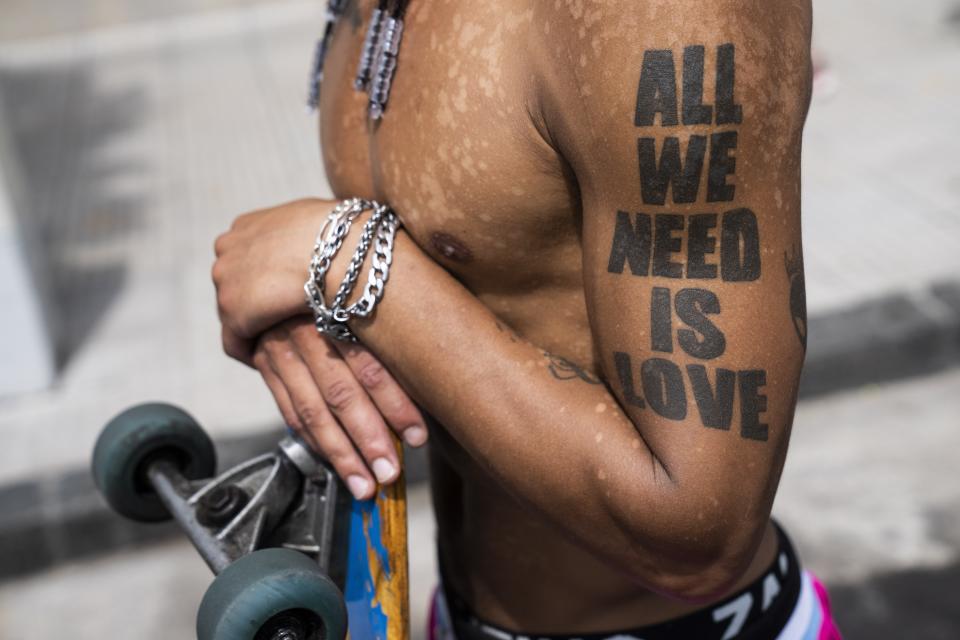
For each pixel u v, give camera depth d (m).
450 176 0.96
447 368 0.96
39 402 4.18
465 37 0.95
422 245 1.02
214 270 1.10
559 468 0.92
